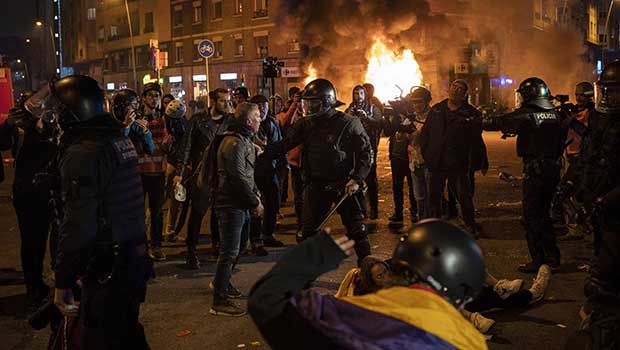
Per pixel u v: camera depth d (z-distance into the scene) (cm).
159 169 756
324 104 582
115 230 337
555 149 666
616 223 436
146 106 792
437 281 190
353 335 182
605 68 469
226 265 569
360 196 597
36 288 593
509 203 1113
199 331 534
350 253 197
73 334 351
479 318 506
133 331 357
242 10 4366
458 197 806
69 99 338
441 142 779
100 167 331
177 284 669
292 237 888
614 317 347
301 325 185
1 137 605
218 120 743
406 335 181
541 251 681
